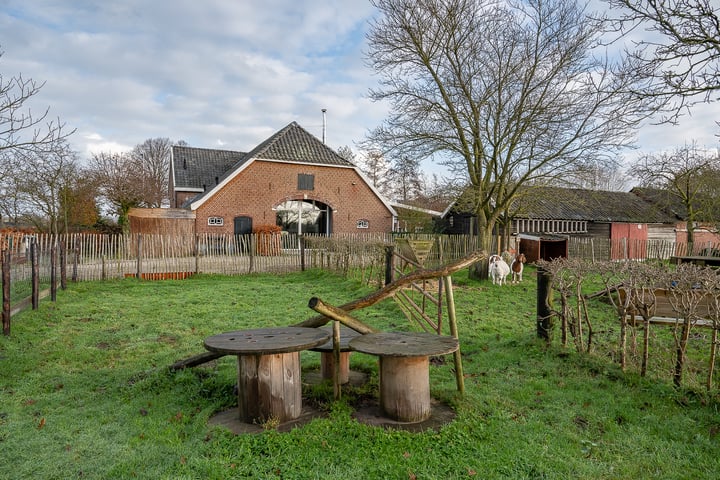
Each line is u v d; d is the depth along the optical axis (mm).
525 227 25562
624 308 5371
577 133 14125
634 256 24828
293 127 30219
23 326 7789
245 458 3492
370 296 5105
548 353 6055
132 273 15594
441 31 14812
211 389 5113
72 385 5367
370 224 29797
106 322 8594
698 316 4906
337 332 4566
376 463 3398
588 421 4172
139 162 46406
